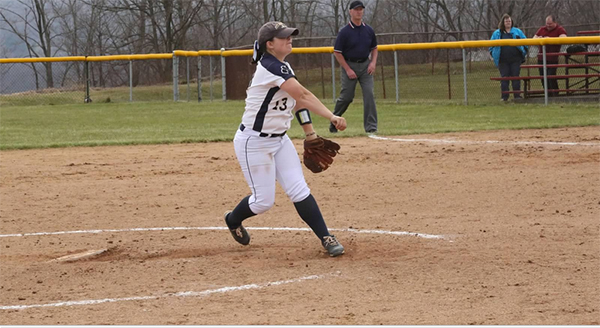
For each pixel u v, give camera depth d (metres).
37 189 18.70
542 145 23.11
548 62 39.22
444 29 79.06
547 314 8.64
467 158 21.28
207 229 14.08
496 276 10.23
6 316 9.20
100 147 26.58
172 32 80.69
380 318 8.64
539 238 12.27
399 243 12.31
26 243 13.37
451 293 9.55
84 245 13.09
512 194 16.27
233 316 8.90
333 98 44.75
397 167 20.30
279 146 11.49
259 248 12.39
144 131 32.03
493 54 39.41
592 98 37.97
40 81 84.62
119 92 58.28
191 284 10.38
